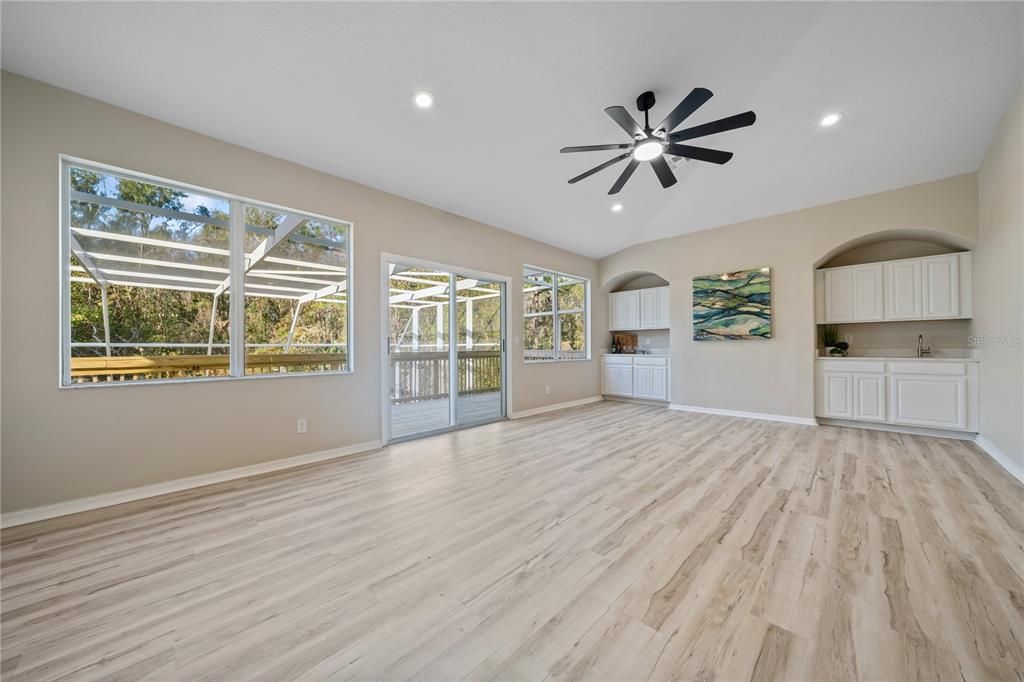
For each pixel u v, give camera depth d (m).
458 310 4.79
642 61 2.38
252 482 2.90
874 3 2.02
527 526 2.17
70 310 2.46
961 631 1.34
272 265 3.29
